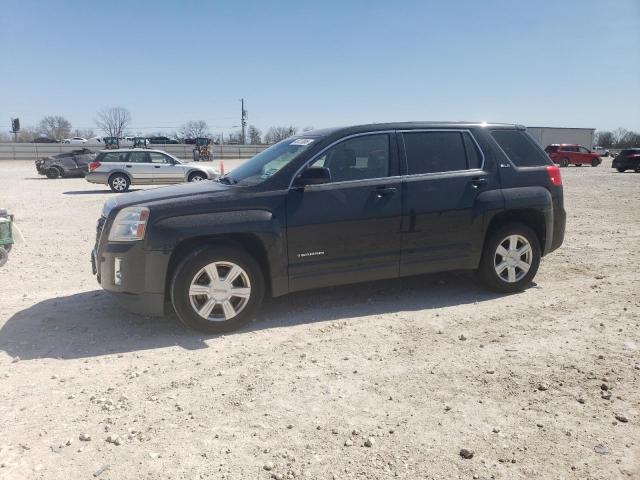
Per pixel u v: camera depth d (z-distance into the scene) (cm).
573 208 1384
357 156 538
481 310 545
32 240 988
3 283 672
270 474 284
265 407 354
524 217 614
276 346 459
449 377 395
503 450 304
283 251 502
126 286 475
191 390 379
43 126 9369
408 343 461
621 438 315
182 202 482
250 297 494
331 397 366
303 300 586
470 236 571
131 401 364
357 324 509
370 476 282
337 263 524
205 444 312
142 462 296
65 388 384
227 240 497
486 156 584
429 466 290
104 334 492
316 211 511
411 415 342
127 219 476
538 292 606
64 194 2008
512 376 395
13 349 457
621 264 734
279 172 512
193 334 489
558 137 6056
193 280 474
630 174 3095
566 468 288
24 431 327
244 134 8506
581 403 356
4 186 2416
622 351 438
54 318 535
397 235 542
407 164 553
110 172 2139
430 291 615
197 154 5362
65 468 291
